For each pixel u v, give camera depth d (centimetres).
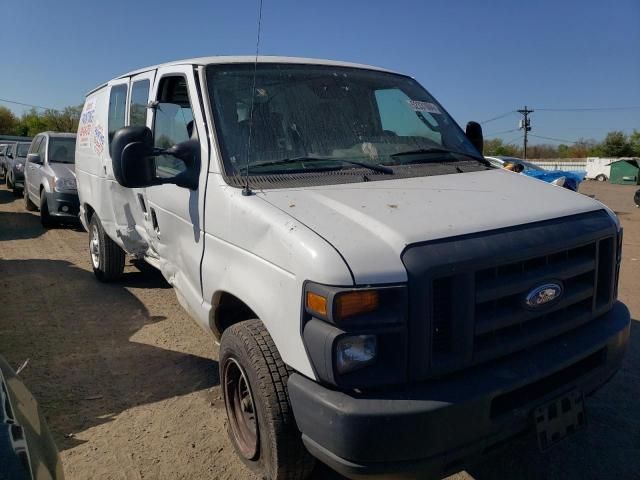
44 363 450
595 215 299
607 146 6081
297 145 331
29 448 192
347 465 222
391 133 374
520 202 292
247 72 359
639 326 528
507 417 240
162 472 314
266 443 268
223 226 301
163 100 404
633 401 386
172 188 373
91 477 310
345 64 411
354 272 222
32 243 929
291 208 267
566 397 261
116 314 565
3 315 562
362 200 276
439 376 234
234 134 324
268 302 256
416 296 225
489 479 309
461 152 385
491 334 248
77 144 715
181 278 372
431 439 221
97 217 630
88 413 374
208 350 477
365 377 225
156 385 414
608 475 310
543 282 257
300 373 244
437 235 241
